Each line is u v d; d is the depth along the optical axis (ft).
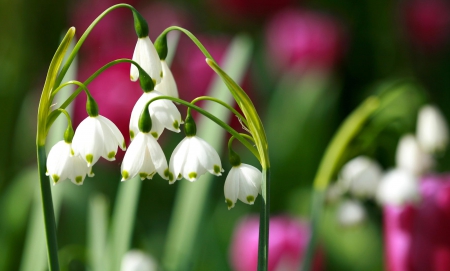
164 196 4.55
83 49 4.79
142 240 2.98
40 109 2.05
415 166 2.65
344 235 4.05
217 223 4.24
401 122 2.71
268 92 4.92
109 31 4.74
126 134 3.81
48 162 2.06
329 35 4.75
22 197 4.12
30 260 2.65
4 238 4.09
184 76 4.39
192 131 2.09
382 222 4.18
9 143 4.85
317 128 4.72
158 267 2.83
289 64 4.80
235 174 2.09
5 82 5.01
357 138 2.69
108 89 3.78
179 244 2.76
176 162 2.07
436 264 2.67
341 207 2.80
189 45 4.77
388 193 2.65
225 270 3.77
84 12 4.80
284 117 4.72
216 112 2.85
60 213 3.96
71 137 2.06
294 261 3.05
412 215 2.68
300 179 4.62
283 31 4.81
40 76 4.97
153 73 2.10
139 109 2.08
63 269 2.65
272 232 3.09
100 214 2.68
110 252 2.61
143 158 2.06
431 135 2.72
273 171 4.61
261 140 2.07
